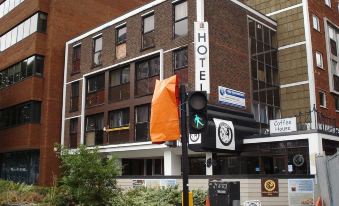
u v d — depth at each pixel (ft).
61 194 40.73
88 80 92.73
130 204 39.65
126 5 112.06
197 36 68.18
